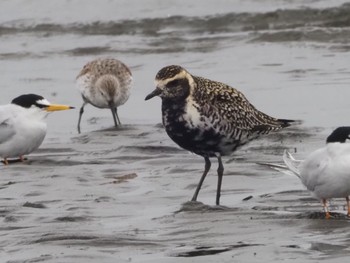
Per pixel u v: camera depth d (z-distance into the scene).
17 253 10.48
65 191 13.88
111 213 12.49
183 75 12.97
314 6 30.33
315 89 21.92
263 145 16.58
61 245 10.71
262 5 31.09
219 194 13.07
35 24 33.16
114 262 10.02
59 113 21.88
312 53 26.50
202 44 29.00
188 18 31.38
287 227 11.28
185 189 13.88
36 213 12.48
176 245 10.70
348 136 11.59
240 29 30.70
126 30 31.94
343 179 11.46
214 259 10.05
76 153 17.17
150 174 14.94
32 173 15.33
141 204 13.03
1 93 24.00
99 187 14.14
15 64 28.52
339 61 25.20
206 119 13.06
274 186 13.72
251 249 10.38
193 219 11.87
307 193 13.12
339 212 12.06
